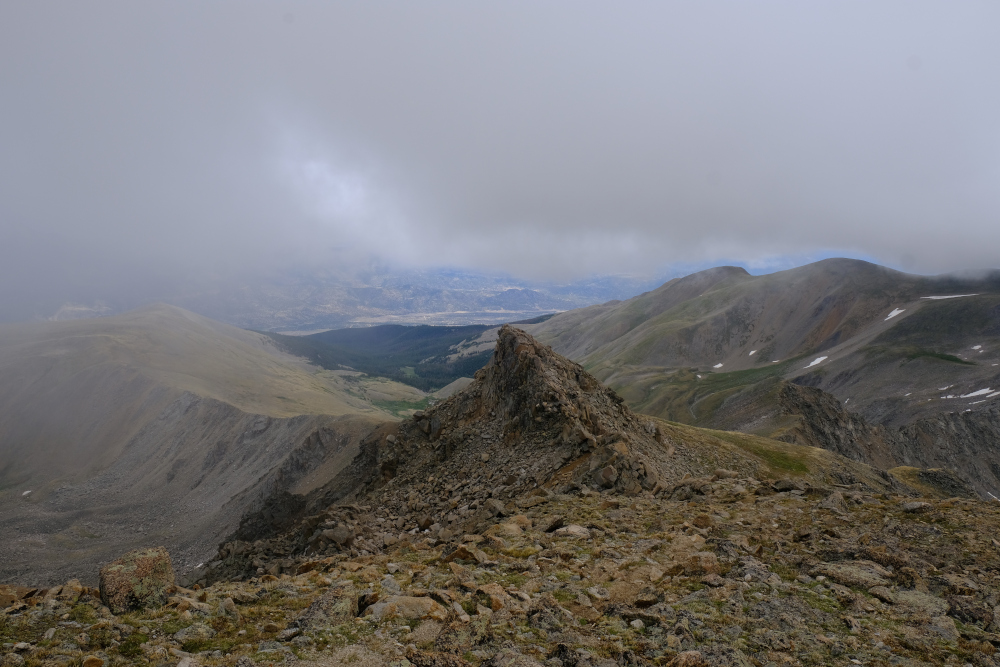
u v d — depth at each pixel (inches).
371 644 459.5
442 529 1284.4
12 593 558.3
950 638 481.7
